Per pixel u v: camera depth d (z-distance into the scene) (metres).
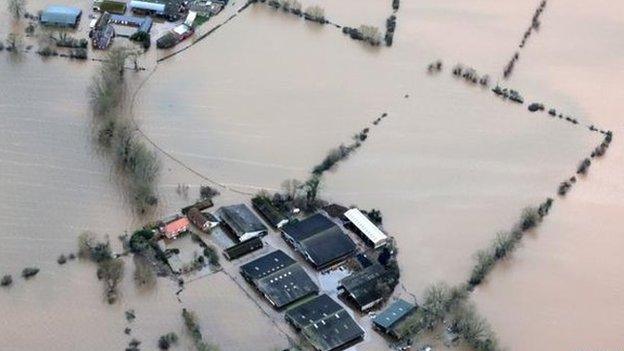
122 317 152.00
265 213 173.88
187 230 169.25
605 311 163.25
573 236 178.88
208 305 155.62
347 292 158.75
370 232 170.50
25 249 163.00
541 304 163.25
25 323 149.62
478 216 181.12
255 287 159.50
